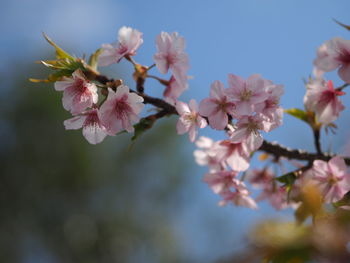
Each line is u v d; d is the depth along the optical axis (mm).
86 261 3145
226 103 772
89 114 775
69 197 3266
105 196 3289
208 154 885
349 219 512
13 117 3287
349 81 752
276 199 885
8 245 3145
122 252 3162
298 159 811
